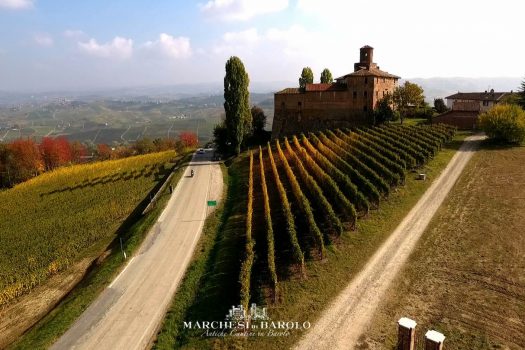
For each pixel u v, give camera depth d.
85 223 55.97
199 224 46.38
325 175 46.56
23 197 74.62
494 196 42.72
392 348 22.06
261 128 100.31
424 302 26.03
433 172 52.28
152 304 30.23
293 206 43.28
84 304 30.73
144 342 25.97
